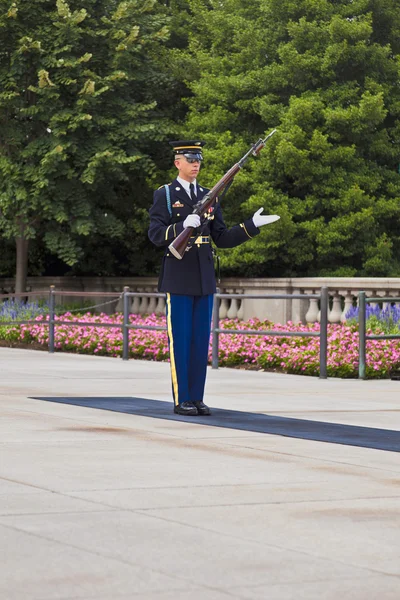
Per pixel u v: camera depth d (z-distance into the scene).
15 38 30.41
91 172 29.42
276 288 26.27
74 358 21.25
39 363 19.44
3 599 4.57
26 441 9.09
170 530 5.86
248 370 18.95
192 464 8.04
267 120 30.83
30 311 28.73
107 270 35.47
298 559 5.32
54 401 12.40
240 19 32.84
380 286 23.22
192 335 11.41
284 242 29.08
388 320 20.59
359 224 29.06
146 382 15.28
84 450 8.63
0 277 37.47
